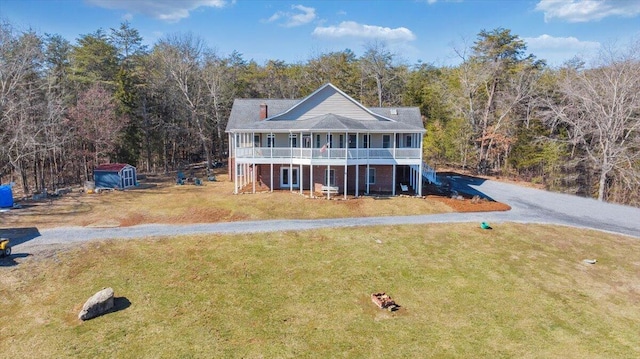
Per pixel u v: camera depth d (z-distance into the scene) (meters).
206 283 15.84
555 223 24.02
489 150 48.09
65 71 45.75
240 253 18.72
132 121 45.91
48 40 46.44
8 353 11.48
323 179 31.75
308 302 14.61
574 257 18.95
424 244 20.22
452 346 12.12
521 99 43.97
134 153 46.72
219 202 27.70
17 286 15.23
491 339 12.50
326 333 12.73
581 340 12.51
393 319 13.59
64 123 36.56
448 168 50.59
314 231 21.89
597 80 36.75
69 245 19.34
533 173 44.44
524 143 44.34
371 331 12.88
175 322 13.18
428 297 15.11
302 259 18.20
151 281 15.93
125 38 53.00
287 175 32.44
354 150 29.19
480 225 23.20
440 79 58.03
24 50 33.91
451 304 14.61
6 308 13.84
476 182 39.53
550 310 14.27
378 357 11.55
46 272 16.41
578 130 35.97
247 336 12.48
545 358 11.57
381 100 60.31
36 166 38.81
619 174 35.09
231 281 16.05
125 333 12.54
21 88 33.81
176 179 40.78
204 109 50.34
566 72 43.94
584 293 15.55
